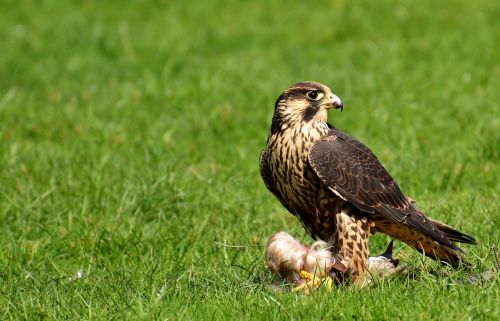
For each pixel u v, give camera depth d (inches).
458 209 459.2
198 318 334.6
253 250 422.9
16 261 424.8
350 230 381.1
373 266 375.2
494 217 441.4
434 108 661.9
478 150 562.6
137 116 680.4
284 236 381.4
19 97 753.0
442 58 805.9
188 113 684.1
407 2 1002.1
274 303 340.5
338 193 374.6
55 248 440.5
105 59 867.4
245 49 896.3
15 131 651.5
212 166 565.0
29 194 507.8
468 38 863.1
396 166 539.8
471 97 688.4
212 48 901.8
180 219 474.0
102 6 1066.1
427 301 333.1
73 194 508.7
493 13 944.9
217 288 371.9
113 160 574.2
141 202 486.3
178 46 901.2
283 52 877.2
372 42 884.0
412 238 392.8
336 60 837.2
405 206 389.1
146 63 845.8
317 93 387.2
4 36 948.6
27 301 364.2
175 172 539.8
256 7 1038.4
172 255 421.1
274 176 396.5
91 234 450.0
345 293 351.9
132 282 382.3
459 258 385.1
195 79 783.7
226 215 480.7
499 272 354.6
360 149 390.3
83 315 350.9
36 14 1034.7
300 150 382.9
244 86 741.9
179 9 1042.1
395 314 325.7
